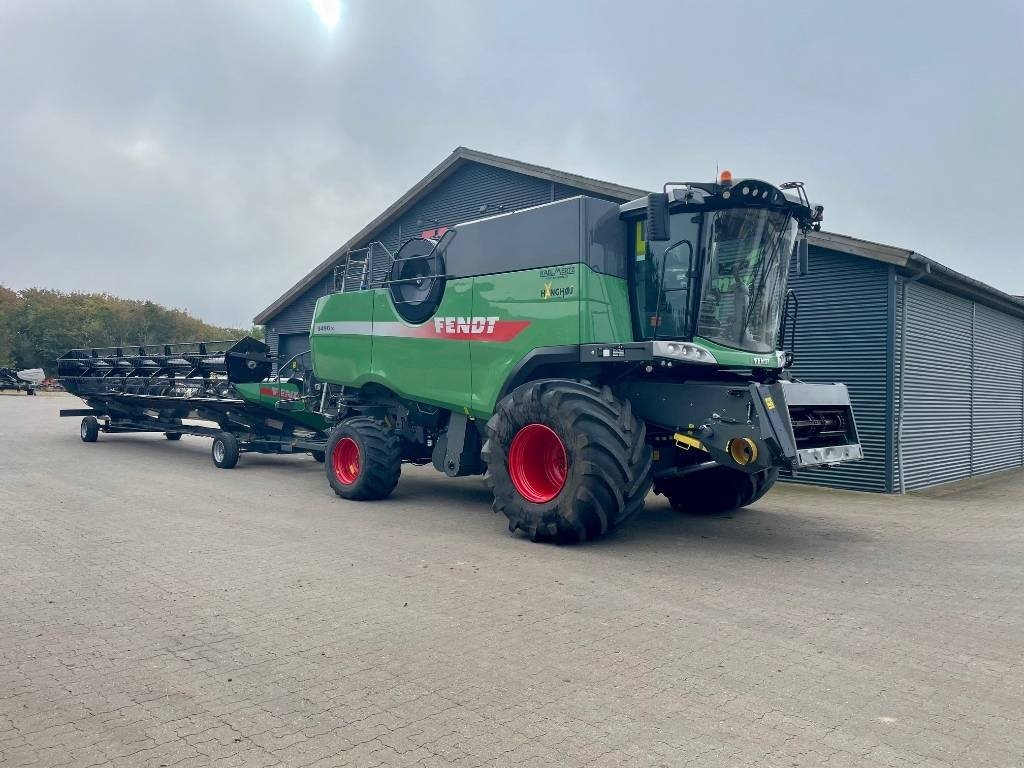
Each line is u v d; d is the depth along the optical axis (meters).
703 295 7.46
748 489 8.88
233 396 13.56
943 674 4.21
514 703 3.78
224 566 6.44
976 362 14.17
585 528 7.02
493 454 7.72
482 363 8.52
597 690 3.94
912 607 5.47
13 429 20.94
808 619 5.15
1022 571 6.58
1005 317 15.57
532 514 7.30
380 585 5.89
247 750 3.29
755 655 4.46
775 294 7.93
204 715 3.63
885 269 11.24
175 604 5.37
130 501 9.72
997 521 9.07
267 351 14.27
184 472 12.90
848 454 7.45
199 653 4.44
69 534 7.64
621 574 6.27
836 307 11.75
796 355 12.18
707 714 3.67
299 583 5.92
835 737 3.44
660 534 7.98
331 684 4.00
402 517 8.83
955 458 13.35
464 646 4.57
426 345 9.23
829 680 4.11
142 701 3.79
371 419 10.20
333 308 10.82
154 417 16.56
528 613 5.21
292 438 13.36
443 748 3.32
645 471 7.04
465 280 8.73
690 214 7.46
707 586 5.94
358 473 9.87
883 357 11.27
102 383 16.98
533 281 7.91
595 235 7.55
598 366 7.70
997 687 4.04
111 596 5.56
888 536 8.09
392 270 9.81
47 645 4.56
